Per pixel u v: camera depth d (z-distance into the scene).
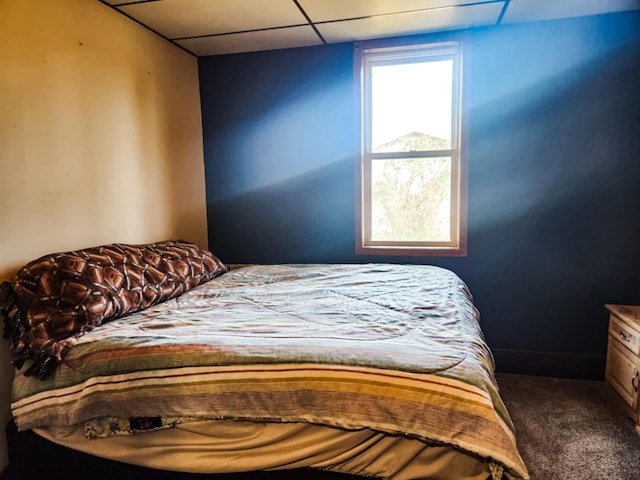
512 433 1.14
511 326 2.82
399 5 2.33
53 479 1.52
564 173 2.65
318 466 1.27
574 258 2.69
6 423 1.65
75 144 2.05
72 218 2.04
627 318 2.17
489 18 2.53
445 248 2.89
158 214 2.70
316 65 2.96
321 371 1.25
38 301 1.59
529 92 2.65
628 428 2.10
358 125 2.94
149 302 1.93
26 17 1.79
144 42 2.55
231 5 2.28
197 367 1.33
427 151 2.90
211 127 3.19
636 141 2.53
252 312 1.81
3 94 1.70
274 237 3.18
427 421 1.15
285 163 3.10
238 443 1.31
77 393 1.42
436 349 1.32
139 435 1.39
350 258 3.07
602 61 2.53
